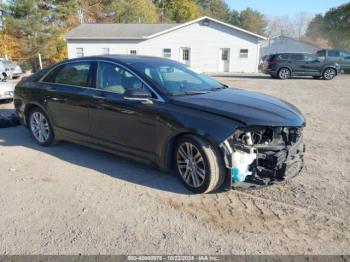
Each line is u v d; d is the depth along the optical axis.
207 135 3.30
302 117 3.70
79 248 2.71
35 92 5.22
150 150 3.89
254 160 3.38
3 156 4.91
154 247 2.72
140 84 3.95
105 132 4.34
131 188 3.79
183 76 4.40
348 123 7.10
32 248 2.71
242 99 3.83
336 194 3.61
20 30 29.22
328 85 15.70
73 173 4.24
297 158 3.66
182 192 3.69
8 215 3.22
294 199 3.50
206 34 29.28
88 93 4.43
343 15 49.81
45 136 5.32
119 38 29.97
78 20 39.44
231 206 3.37
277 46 46.16
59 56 33.25
